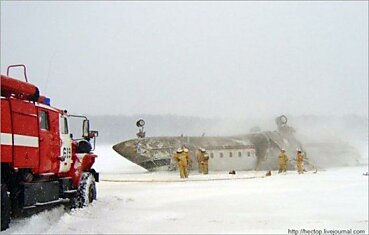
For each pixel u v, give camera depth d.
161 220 10.95
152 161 32.31
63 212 11.97
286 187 18.62
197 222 10.55
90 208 12.80
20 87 10.10
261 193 16.59
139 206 13.53
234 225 10.16
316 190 17.27
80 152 13.71
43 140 10.86
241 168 35.69
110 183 22.45
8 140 9.40
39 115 10.78
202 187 19.44
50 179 11.80
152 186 20.30
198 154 31.03
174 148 33.16
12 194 9.88
